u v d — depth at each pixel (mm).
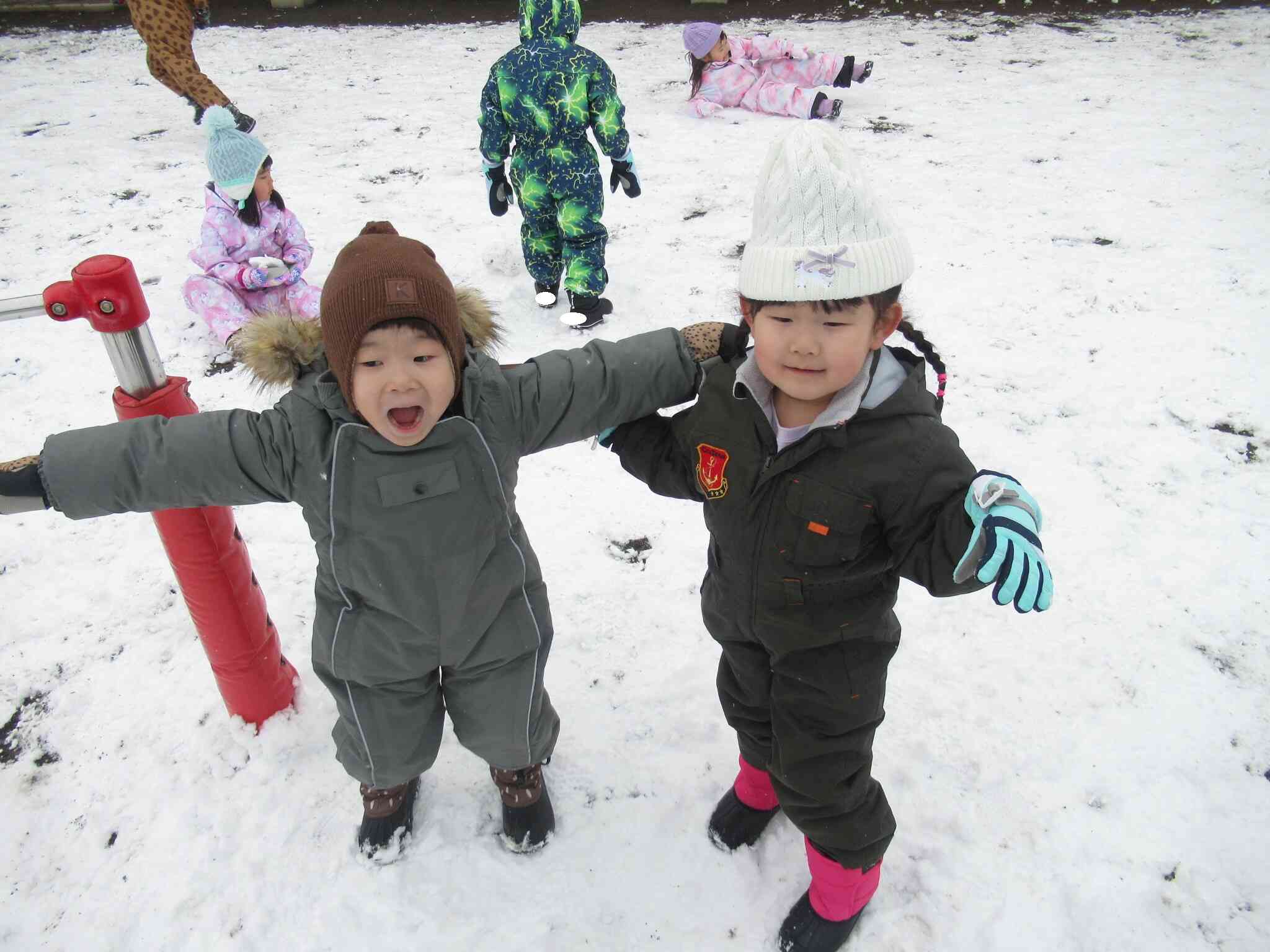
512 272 4613
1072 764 2209
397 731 1837
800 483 1434
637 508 3152
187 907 1989
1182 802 2113
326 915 1968
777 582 1535
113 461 1458
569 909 1976
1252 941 1855
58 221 5234
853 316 1288
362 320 1384
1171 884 1957
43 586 2863
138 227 5164
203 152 6266
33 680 2531
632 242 4859
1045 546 2844
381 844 2062
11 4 9852
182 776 2252
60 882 2043
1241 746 2234
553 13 3803
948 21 8750
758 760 1865
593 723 2385
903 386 1402
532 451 1669
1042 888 1963
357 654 1719
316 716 2375
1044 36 8188
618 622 2682
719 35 6484
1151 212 4891
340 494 1546
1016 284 4289
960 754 2240
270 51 8641
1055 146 5836
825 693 1590
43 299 1658
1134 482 3090
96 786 2240
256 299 4117
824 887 1804
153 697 2467
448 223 5125
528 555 1800
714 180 5578
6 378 3857
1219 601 2629
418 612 1672
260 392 1612
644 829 2129
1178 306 4043
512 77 3766
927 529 1362
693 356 1662
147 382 1789
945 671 2459
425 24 9484
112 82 7832
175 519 1922
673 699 2443
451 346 1480
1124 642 2520
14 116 7000
